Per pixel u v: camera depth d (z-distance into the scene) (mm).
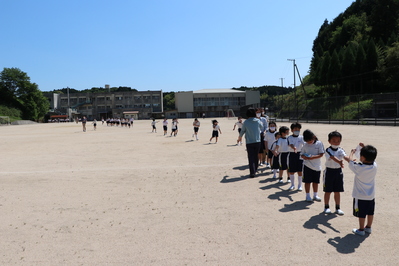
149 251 3684
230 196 6145
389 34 74125
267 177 7910
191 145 16594
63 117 103375
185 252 3633
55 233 4355
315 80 74625
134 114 110688
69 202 5965
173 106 152375
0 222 4867
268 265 3264
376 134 18578
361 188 4008
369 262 3295
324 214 4926
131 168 9719
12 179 8352
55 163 11219
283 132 7125
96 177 8406
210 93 111938
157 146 16594
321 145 5480
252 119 7965
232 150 13672
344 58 65812
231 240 3957
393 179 7059
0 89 94438
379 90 62562
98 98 113625
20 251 3770
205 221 4711
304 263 3291
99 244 3936
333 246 3711
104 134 28859
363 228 4031
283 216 4855
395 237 3947
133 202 5875
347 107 45188
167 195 6340
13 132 37750
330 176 4902
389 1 75438
